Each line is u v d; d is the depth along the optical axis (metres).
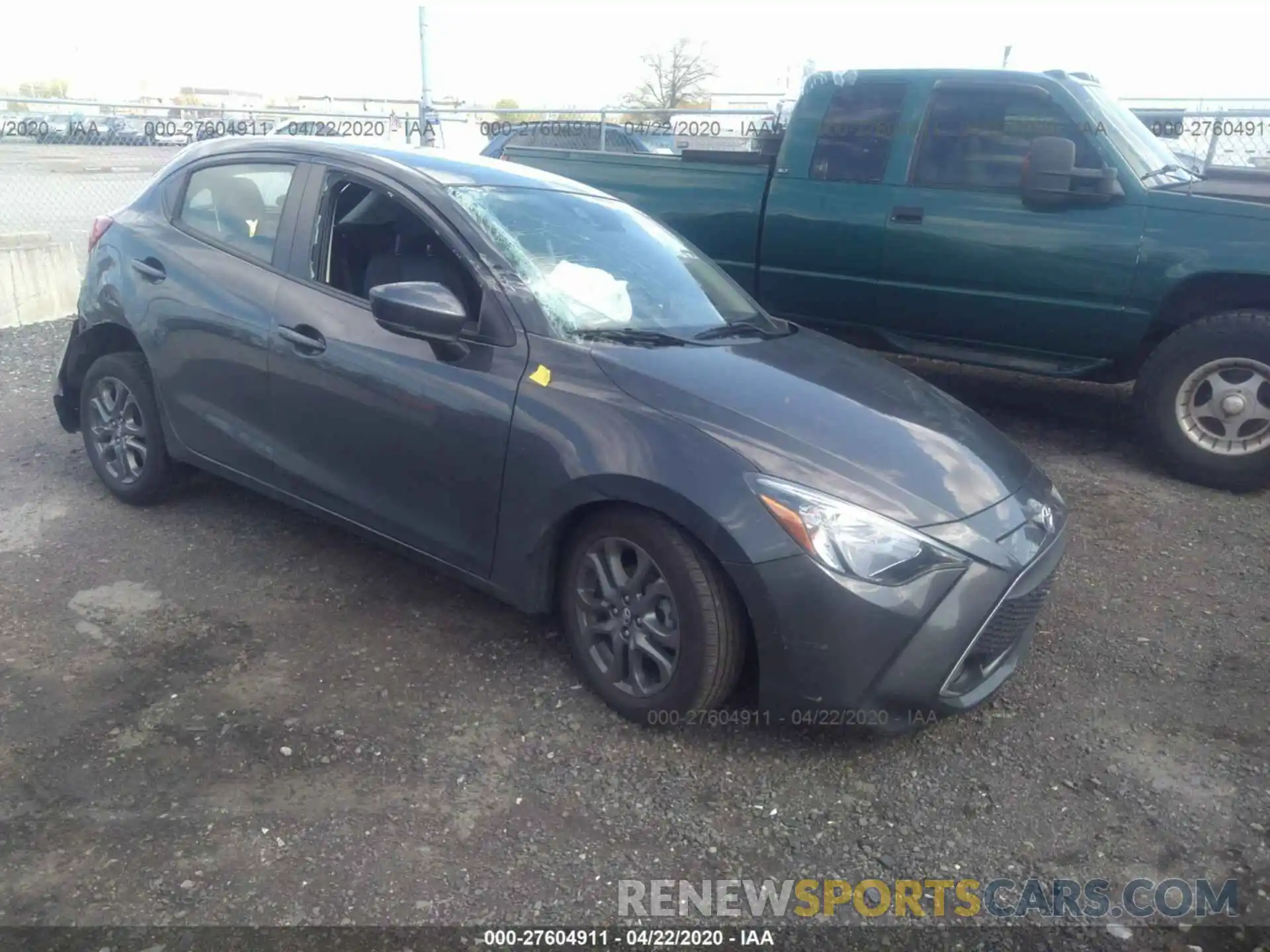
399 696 3.50
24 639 3.72
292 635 3.85
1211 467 5.70
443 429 3.60
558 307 3.68
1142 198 5.72
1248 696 3.74
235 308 4.20
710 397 3.34
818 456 3.19
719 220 6.88
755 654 3.42
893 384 3.94
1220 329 5.54
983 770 3.28
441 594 4.21
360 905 2.61
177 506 4.93
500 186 4.20
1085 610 4.36
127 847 2.75
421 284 3.51
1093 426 6.83
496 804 3.01
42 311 8.91
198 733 3.24
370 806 2.97
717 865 2.83
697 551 3.14
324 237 4.09
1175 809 3.13
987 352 6.38
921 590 3.04
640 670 3.36
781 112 11.25
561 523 3.41
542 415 3.40
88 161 12.80
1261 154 9.31
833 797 3.12
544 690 3.57
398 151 4.29
